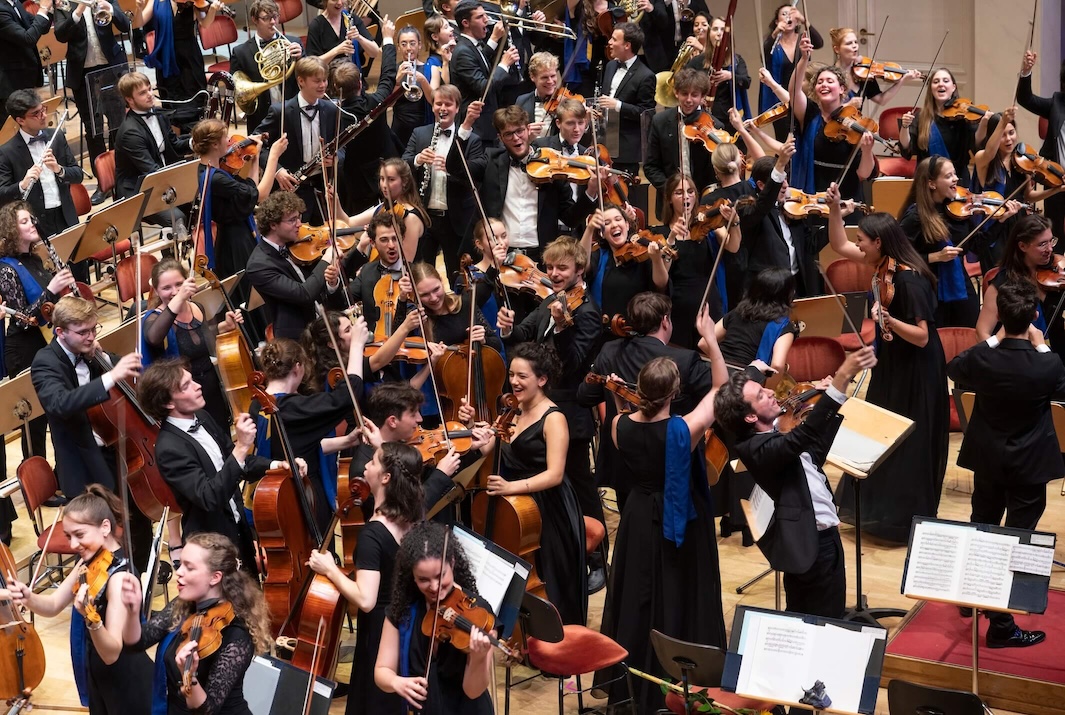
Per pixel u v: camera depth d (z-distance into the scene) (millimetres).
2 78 13102
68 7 13336
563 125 10562
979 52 15922
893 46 17078
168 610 5797
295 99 11680
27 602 6344
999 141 11625
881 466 8539
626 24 12430
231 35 14320
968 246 10219
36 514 9477
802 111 11742
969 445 7625
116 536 6273
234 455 6641
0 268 9047
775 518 6344
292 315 9023
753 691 5352
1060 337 9477
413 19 15648
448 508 6828
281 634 6637
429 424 8086
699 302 9180
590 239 9211
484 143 12914
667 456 6391
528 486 6789
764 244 9617
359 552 5840
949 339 9203
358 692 5844
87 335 7801
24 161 11172
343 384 7234
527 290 8930
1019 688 6918
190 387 6773
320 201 11352
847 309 8984
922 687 5285
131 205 10203
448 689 5395
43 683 7387
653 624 6605
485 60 12938
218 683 5281
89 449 7785
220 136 10023
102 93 12430
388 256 8711
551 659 6094
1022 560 6012
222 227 10352
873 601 8016
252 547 7145
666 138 11086
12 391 8062
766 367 7105
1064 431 7738
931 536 6184
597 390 7398
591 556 8266
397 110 13141
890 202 11500
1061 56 15438
